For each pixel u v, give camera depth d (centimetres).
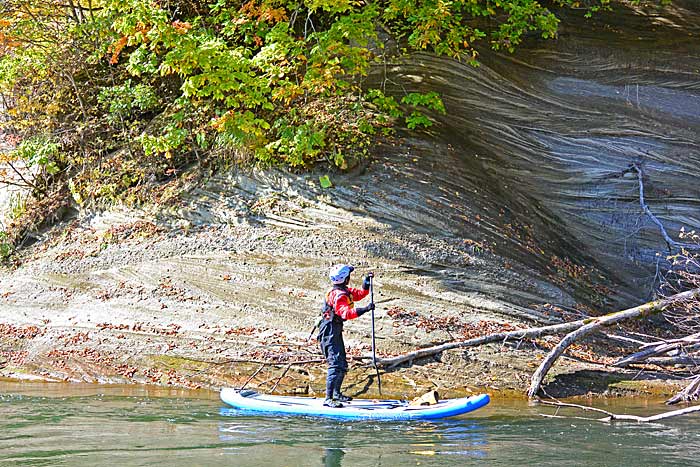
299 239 2709
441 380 2078
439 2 2766
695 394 1947
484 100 3303
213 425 1578
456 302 2436
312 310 2402
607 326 2136
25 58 3334
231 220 2859
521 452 1368
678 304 2298
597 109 3316
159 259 2755
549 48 3425
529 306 2489
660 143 3256
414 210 2753
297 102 3198
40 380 2181
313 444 1412
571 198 3206
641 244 3123
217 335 2316
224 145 3062
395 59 3316
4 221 3256
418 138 3056
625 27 3500
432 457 1320
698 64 3388
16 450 1312
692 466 1274
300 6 3272
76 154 3378
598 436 1522
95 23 3125
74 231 3100
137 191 3133
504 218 2869
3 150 3528
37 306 2620
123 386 2098
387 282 2505
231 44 3247
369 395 2003
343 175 2895
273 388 2017
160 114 3347
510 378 2102
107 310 2523
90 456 1273
